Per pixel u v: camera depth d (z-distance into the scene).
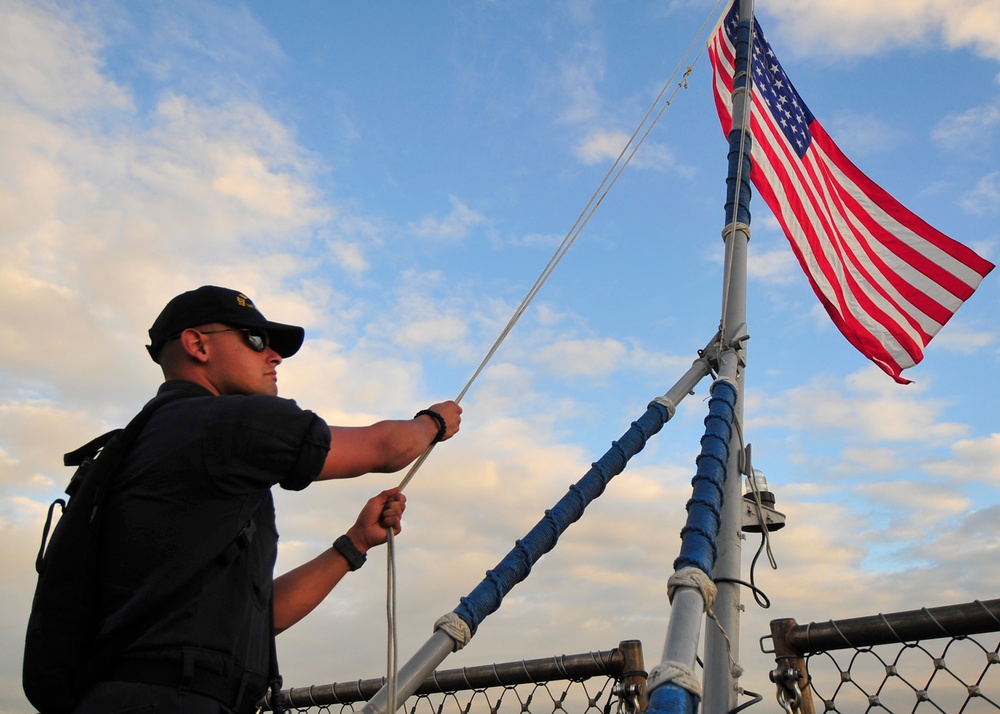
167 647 1.89
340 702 5.38
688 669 2.42
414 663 3.38
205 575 1.98
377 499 2.76
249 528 2.07
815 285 6.83
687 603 2.71
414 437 2.54
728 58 7.78
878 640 3.67
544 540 3.86
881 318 7.20
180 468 2.01
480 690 4.57
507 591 3.71
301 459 2.10
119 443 2.08
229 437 2.04
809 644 3.83
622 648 4.04
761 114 7.37
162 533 1.96
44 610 1.91
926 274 7.31
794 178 7.21
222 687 1.93
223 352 2.37
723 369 4.59
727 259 5.30
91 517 1.98
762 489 4.81
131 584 1.93
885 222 7.65
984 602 3.44
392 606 2.63
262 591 2.10
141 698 1.84
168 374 2.38
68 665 1.88
